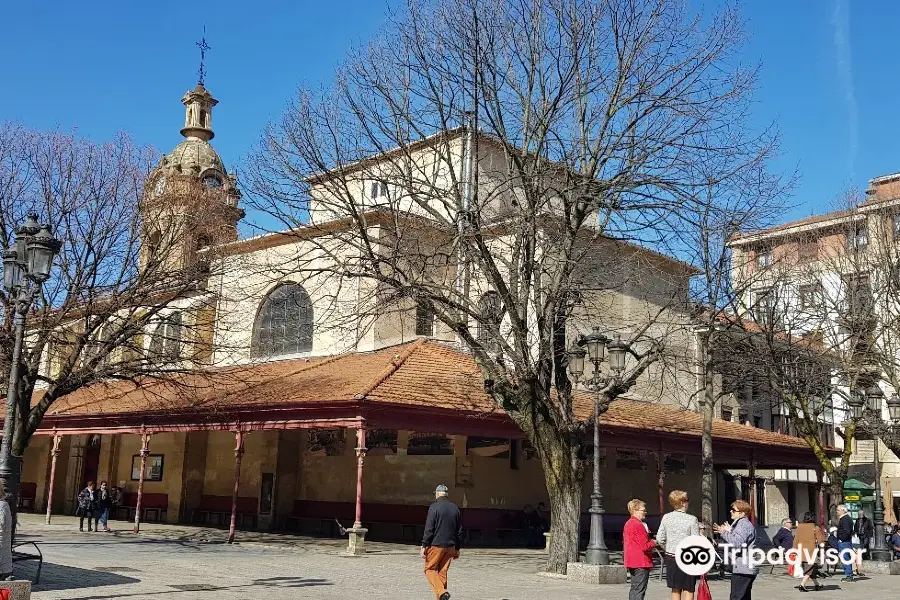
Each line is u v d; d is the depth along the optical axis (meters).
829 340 31.28
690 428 29.19
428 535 11.77
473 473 26.91
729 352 28.81
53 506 38.44
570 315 19.72
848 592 17.92
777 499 42.59
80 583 13.66
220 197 28.78
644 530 11.62
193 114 42.22
